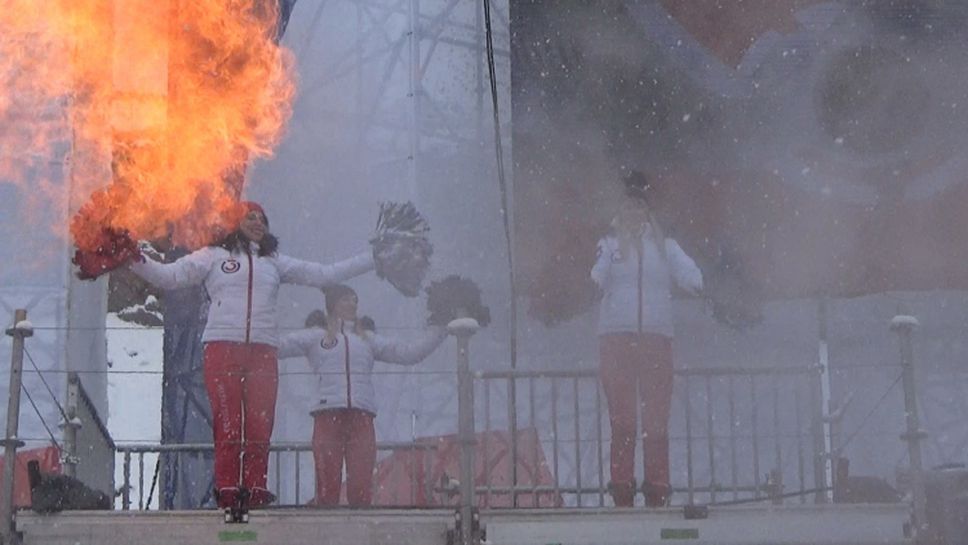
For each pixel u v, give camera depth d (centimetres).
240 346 1683
